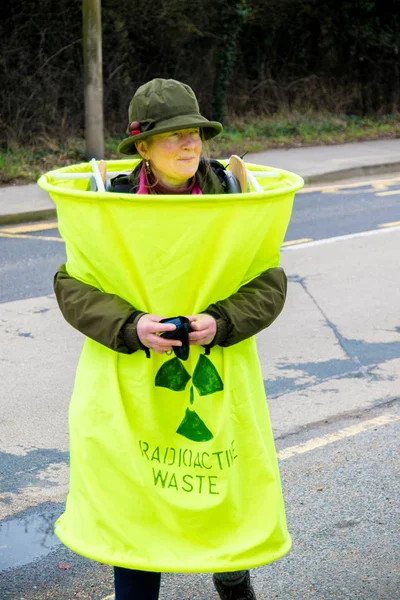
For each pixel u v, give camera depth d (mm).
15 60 19031
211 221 2887
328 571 4246
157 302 3008
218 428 3018
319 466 5398
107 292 3078
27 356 7410
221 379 3051
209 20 21922
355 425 6055
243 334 3027
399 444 5723
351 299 9125
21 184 15930
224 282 3020
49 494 5125
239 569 3045
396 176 18062
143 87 3066
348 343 7801
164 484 3027
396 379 6965
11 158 17469
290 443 5762
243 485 3102
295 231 12461
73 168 3566
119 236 2945
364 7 25219
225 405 3029
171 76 22203
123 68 21000
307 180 17047
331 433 5914
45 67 19406
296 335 8008
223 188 3225
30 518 4836
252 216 2934
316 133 22328
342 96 25641
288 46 24766
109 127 20875
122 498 3031
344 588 4102
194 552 3029
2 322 8320
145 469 3021
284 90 24672
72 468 3158
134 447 3018
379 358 7434
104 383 3061
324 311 8719
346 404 6445
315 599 4016
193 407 3035
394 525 4680
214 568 3000
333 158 19031
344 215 13695
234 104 23656
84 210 2947
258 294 3092
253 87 24141
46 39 19375
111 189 3236
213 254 2955
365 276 10008
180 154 3031
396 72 26422
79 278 3129
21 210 13531
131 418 3051
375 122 25047
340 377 6996
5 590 4113
